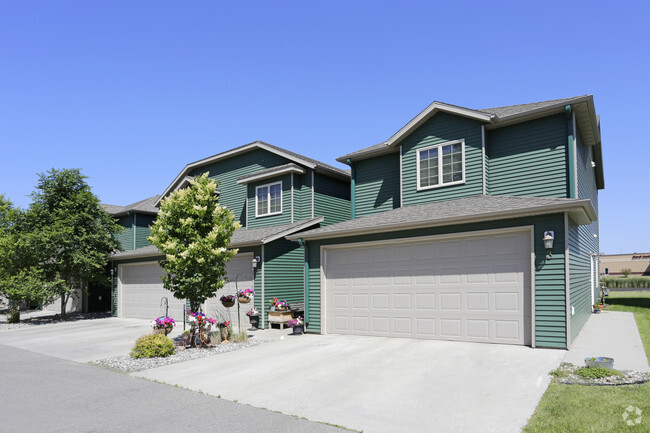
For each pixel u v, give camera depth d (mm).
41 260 19328
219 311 16469
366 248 12344
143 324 17484
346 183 19188
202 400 6566
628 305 19922
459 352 9156
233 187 20078
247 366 8820
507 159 12625
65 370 9016
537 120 12211
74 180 19641
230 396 6742
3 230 20297
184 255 11109
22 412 6105
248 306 15445
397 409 5863
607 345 9445
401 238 11492
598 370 6906
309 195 17328
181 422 5582
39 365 9617
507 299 9852
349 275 12633
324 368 8328
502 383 6809
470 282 10414
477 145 12789
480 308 10203
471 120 12961
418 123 13883
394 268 11734
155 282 19125
